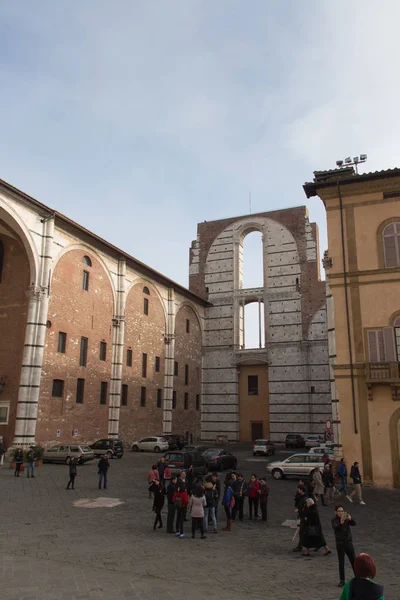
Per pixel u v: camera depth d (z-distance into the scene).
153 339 55.56
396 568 12.45
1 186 34.97
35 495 22.61
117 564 12.45
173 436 50.78
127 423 49.25
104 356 46.50
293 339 63.50
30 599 9.77
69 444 37.34
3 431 36.62
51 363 39.34
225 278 69.62
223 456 35.91
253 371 66.50
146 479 29.30
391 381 26.17
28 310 37.22
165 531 16.56
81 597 9.94
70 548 13.87
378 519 18.62
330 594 10.53
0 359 38.34
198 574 11.80
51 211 39.22
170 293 59.62
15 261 39.88
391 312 27.97
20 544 14.11
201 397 66.94
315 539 13.69
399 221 29.08
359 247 29.47
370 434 26.64
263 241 68.31
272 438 61.62
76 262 43.41
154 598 10.02
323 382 60.97
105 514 18.97
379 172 29.25
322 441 54.47
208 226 72.62
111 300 48.16
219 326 68.38
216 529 16.97
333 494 22.66
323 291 63.38
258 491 19.11
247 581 11.33
